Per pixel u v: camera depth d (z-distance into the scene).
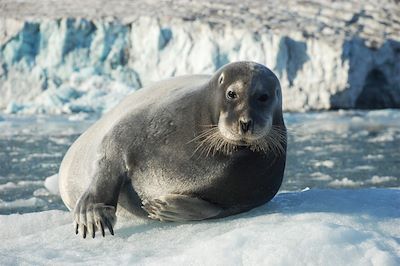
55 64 82.81
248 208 14.06
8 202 21.67
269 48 80.00
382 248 10.52
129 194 14.01
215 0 93.88
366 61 80.69
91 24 84.62
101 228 12.90
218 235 12.20
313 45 79.75
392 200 14.65
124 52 85.31
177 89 14.80
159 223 13.80
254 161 13.16
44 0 95.38
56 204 21.28
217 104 12.94
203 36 82.88
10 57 81.94
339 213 13.19
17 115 69.44
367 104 85.56
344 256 10.17
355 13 90.50
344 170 30.62
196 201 13.37
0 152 36.84
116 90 80.00
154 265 10.57
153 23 84.56
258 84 12.66
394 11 92.12
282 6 92.44
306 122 62.75
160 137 13.60
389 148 40.56
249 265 10.08
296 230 10.89
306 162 33.53
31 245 12.61
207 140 13.11
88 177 14.76
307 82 79.44
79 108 73.50
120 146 13.83
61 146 40.25
